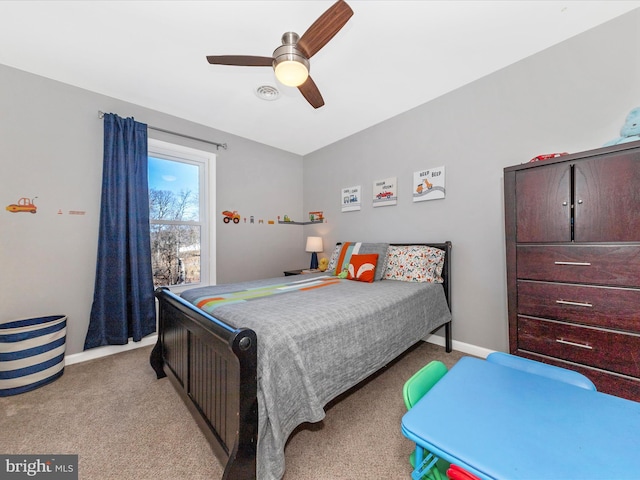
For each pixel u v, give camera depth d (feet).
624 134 5.12
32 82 7.01
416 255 8.34
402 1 5.09
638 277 4.35
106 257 7.81
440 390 2.84
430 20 5.57
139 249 8.41
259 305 5.20
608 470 1.80
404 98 8.64
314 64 6.95
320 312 4.73
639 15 5.41
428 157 8.88
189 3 5.08
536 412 2.46
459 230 8.19
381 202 10.26
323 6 5.17
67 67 6.90
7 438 4.60
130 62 6.77
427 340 8.87
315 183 13.23
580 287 4.90
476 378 3.09
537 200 5.35
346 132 11.24
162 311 6.42
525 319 5.55
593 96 5.96
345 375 4.58
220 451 3.64
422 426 2.30
